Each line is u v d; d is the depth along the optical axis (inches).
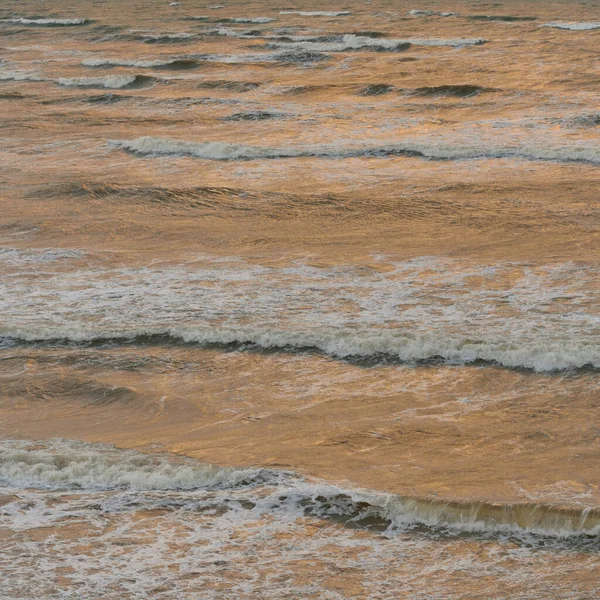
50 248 1067.9
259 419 677.3
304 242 1066.1
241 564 479.2
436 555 487.5
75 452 621.3
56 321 853.8
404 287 916.0
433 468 593.0
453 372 738.2
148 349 800.9
